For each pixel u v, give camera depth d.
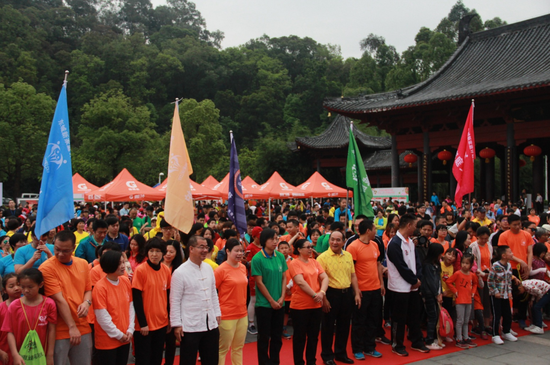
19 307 4.70
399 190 20.73
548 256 9.10
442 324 7.46
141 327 5.34
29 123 45.25
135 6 101.88
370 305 7.16
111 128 47.66
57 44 73.94
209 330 5.39
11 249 8.35
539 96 20.77
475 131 23.42
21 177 51.47
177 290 5.30
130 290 5.43
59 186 5.52
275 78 76.94
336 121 42.34
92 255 7.78
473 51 28.00
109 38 77.69
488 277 7.99
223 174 49.91
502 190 30.31
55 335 4.88
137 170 47.38
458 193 11.63
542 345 7.73
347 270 6.80
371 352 7.13
